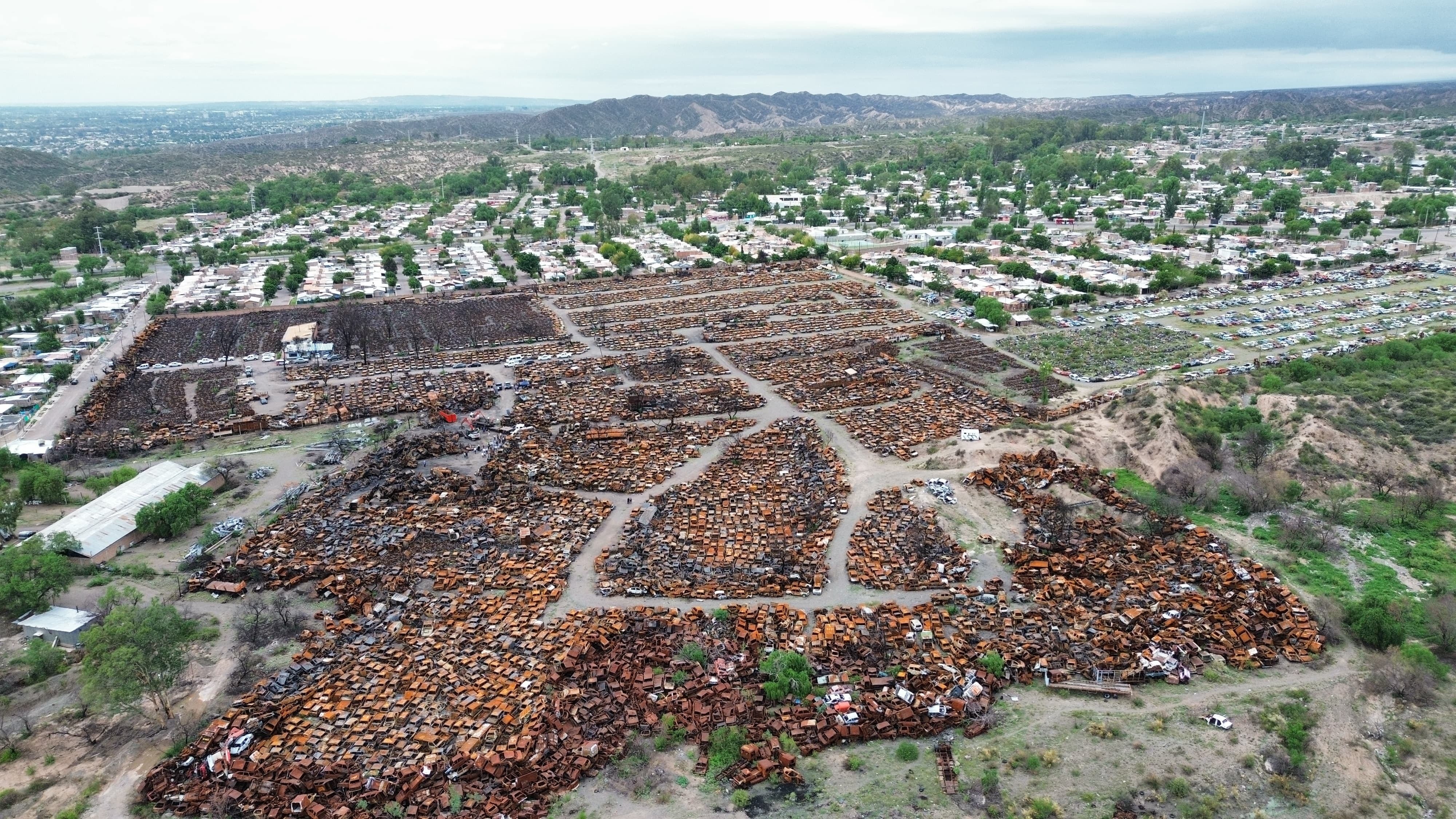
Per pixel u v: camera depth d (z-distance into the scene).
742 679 97.81
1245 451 155.00
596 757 85.62
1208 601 111.62
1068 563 121.50
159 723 91.25
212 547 129.75
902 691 94.38
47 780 82.88
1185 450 155.50
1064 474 147.12
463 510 139.62
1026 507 138.75
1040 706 93.19
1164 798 80.50
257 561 124.31
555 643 104.31
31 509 143.00
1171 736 87.81
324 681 97.88
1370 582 115.88
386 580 119.19
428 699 95.06
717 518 137.62
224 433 178.00
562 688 96.06
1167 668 98.00
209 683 97.69
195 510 136.25
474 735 89.00
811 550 126.56
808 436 171.62
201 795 80.69
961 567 121.62
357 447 168.38
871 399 193.25
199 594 116.75
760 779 83.00
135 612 93.88
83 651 102.75
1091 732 88.44
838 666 99.88
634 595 116.00
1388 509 134.38
